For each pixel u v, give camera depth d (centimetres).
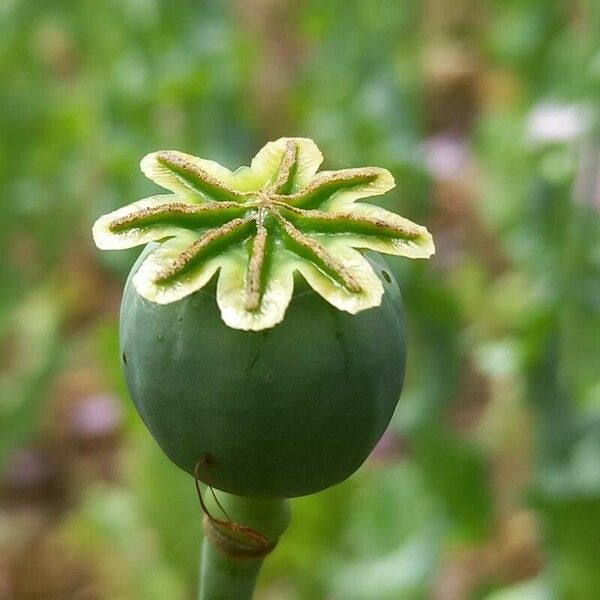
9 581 67
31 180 62
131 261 48
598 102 44
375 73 51
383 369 20
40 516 71
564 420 45
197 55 48
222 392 19
